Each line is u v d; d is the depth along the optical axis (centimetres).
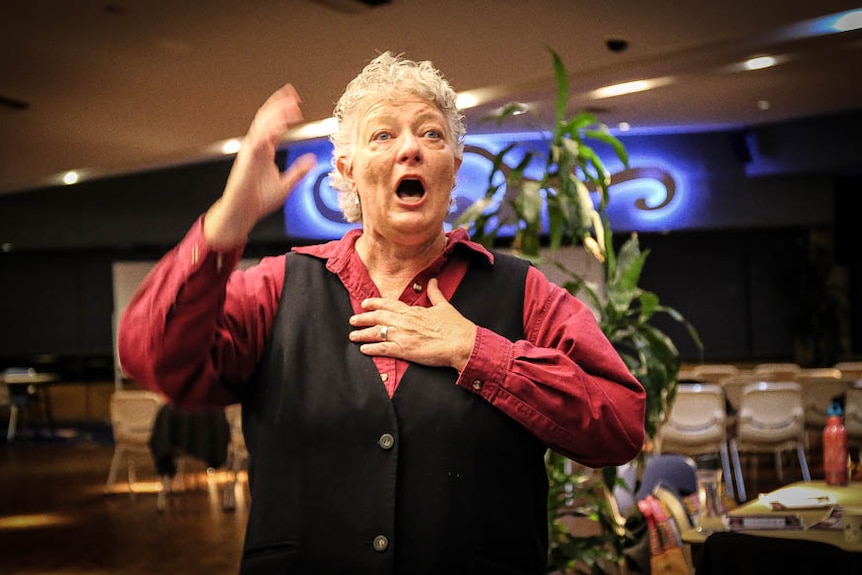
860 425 683
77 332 1504
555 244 306
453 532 119
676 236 1416
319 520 119
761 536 208
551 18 569
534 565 126
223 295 117
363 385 121
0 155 945
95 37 588
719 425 715
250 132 112
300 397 122
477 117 870
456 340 121
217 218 112
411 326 122
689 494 334
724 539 209
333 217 1248
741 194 1272
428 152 122
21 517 698
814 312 1359
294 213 1251
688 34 610
